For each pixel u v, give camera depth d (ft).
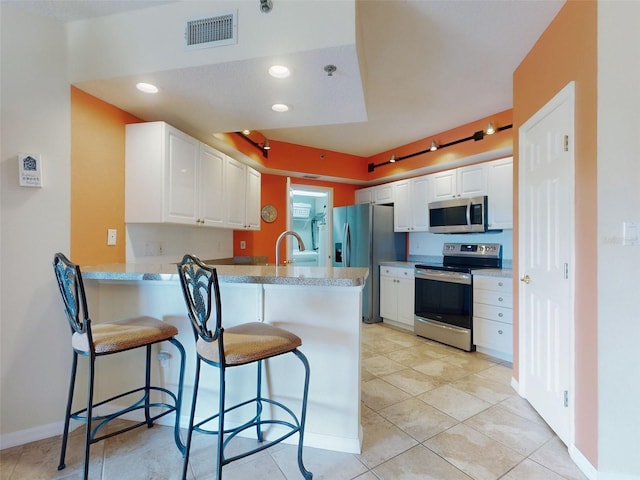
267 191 15.62
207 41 5.82
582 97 5.35
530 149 7.38
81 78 6.42
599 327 4.94
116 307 6.78
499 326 10.27
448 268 11.71
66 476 5.15
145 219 7.68
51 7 6.03
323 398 5.94
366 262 15.29
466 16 6.39
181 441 5.96
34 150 6.13
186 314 6.54
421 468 5.36
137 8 6.11
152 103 7.46
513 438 6.18
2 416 5.90
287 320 6.08
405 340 12.48
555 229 6.21
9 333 5.96
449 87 9.49
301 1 5.48
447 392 8.07
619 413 4.86
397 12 6.28
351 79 6.40
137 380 6.77
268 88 6.78
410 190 14.88
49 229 6.29
